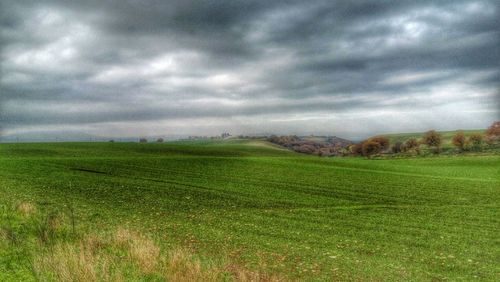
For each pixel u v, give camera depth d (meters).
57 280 10.82
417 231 28.20
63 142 113.38
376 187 52.28
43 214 22.39
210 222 29.11
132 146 111.94
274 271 17.11
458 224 30.97
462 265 19.69
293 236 25.47
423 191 49.66
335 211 36.16
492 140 164.38
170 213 32.03
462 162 108.62
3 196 33.59
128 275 12.26
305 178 58.81
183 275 12.80
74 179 47.59
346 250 22.23
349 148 189.00
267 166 71.81
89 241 15.60
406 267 19.06
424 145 176.00
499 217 34.03
